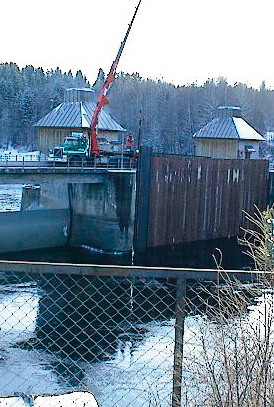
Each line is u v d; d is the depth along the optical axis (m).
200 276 4.87
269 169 54.03
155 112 114.25
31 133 112.56
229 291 5.14
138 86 118.44
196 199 43.12
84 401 5.40
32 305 20.22
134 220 39.91
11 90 114.69
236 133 54.53
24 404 5.31
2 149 108.19
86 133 50.66
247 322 5.14
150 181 39.34
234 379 4.51
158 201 39.97
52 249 41.41
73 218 42.84
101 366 14.93
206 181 43.88
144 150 39.09
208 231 44.53
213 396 4.64
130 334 17.61
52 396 5.50
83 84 126.56
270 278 4.88
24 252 39.78
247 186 48.12
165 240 40.88
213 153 55.59
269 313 4.66
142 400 9.19
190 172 42.31
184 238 42.44
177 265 37.59
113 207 40.00
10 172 35.66
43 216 41.19
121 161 43.56
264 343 4.54
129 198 39.88
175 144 109.00
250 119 117.38
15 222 39.69
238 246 44.25
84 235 42.06
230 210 46.56
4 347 16.52
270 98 126.88
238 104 116.12
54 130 51.72
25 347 16.59
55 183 40.47
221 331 5.01
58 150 44.59
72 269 4.64
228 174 45.94
